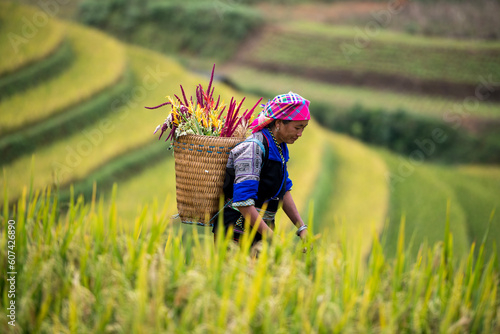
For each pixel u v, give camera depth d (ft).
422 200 88.69
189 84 108.06
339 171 92.12
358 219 71.92
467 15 177.78
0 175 66.23
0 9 118.73
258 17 183.42
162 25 187.11
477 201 101.65
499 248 75.51
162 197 69.10
